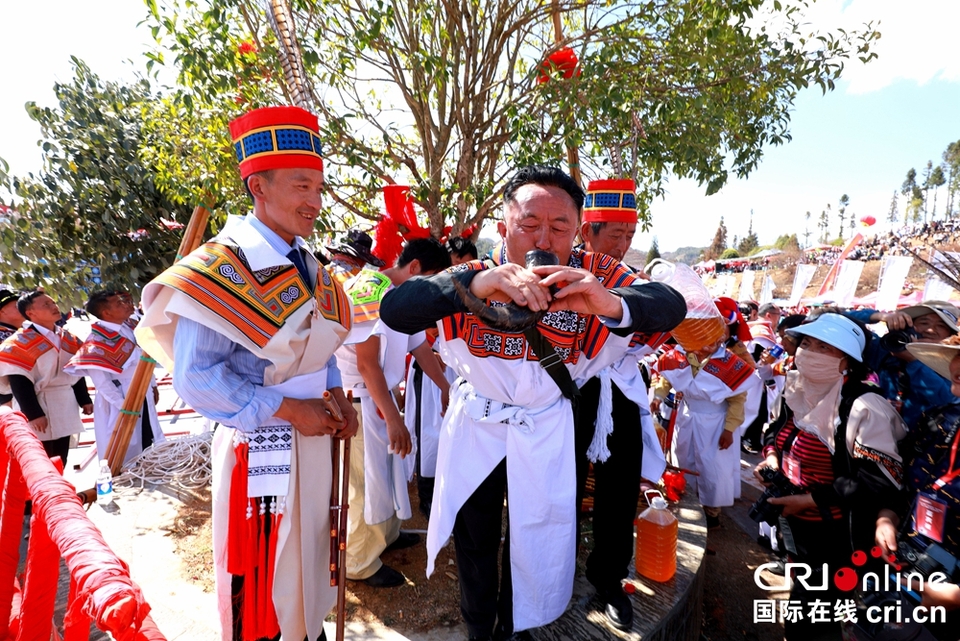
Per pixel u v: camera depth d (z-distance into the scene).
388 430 2.42
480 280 1.56
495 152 4.90
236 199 4.00
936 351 2.16
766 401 6.30
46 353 4.61
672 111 3.84
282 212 1.80
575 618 2.28
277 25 1.94
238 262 1.71
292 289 1.78
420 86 4.39
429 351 3.03
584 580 2.55
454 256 3.61
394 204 3.84
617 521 2.24
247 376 1.80
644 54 4.04
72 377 4.86
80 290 6.62
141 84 8.34
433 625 2.35
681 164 4.14
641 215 5.43
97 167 7.81
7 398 5.16
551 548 1.97
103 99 8.05
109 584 0.98
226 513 1.88
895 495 2.26
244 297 1.68
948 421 2.10
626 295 1.66
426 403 3.51
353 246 3.06
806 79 4.20
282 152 1.75
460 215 4.61
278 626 1.92
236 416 1.67
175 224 7.82
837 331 2.43
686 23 3.94
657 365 4.30
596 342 1.98
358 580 2.66
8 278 5.96
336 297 2.01
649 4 4.10
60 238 7.25
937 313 2.67
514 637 2.10
